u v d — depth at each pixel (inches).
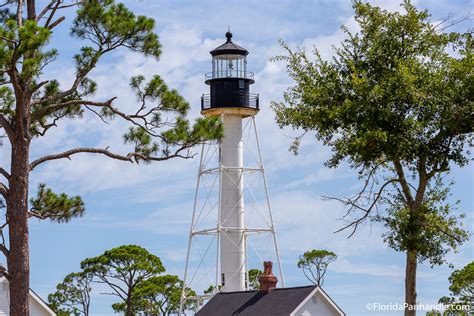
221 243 2503.7
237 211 2502.5
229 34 2554.1
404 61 1517.0
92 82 1544.0
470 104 1464.1
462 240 1486.2
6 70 1374.3
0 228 1453.0
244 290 2490.2
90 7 1433.3
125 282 3730.3
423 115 1496.1
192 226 2519.7
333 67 1560.0
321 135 1545.3
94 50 1475.1
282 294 2146.9
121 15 1465.3
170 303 3732.8
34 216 1534.2
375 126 1482.5
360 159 1505.9
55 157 1472.7
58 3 1466.5
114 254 3715.6
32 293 1978.3
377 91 1467.8
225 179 2506.2
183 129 1478.8
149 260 3794.3
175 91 1496.1
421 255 1494.8
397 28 1528.1
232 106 2497.5
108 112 1531.7
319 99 1536.7
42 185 1609.3
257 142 2539.4
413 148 1481.3
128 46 1478.8
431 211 1496.1
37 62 1360.7
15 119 1475.1
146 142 1482.5
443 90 1483.8
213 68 2539.4
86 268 3735.2
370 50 1528.1
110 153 1482.5
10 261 1435.8
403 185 1508.4
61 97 1486.2
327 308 2118.6
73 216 1610.5
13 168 1444.4
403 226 1480.1
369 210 1505.9
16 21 1418.6
